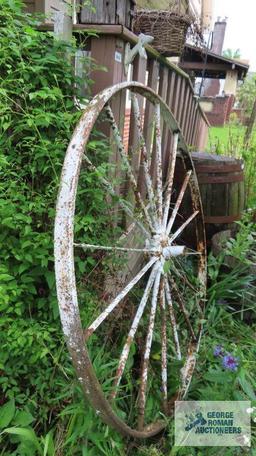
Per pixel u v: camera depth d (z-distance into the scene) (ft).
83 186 5.00
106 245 5.28
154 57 7.84
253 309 7.56
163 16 8.16
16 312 4.47
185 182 6.81
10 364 4.79
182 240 9.36
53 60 4.71
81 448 4.46
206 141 22.36
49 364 4.92
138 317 5.09
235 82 30.83
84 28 5.53
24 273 4.82
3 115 4.47
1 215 4.49
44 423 4.75
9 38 4.47
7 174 4.57
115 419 4.11
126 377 5.24
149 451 4.71
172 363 6.00
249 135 15.28
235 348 6.39
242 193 9.71
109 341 5.55
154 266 5.49
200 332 6.53
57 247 3.53
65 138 4.82
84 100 5.19
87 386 3.71
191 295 7.32
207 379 5.57
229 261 8.06
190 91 12.98
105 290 5.47
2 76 4.70
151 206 5.71
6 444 4.55
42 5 8.23
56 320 4.95
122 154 5.34
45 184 4.93
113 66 5.59
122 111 6.17
